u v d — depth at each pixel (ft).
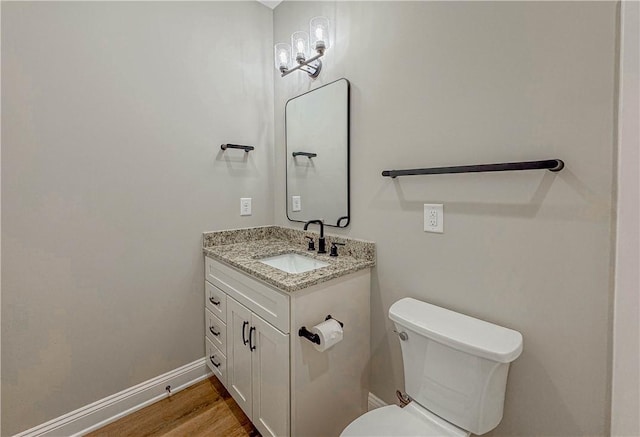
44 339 4.52
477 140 3.67
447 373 3.43
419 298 4.36
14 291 4.27
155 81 5.37
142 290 5.40
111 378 5.14
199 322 6.15
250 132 6.69
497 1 3.46
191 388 5.95
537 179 3.23
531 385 3.41
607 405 2.94
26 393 4.42
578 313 3.05
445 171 3.74
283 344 3.94
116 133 4.99
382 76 4.67
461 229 3.86
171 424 5.08
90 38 4.71
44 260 4.47
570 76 2.99
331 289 4.31
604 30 2.79
